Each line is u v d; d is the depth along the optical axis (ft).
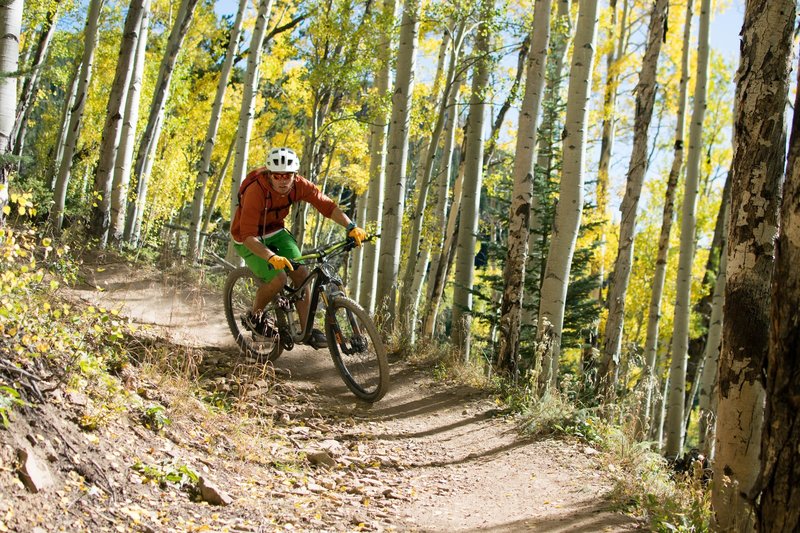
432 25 43.04
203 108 84.89
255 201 21.70
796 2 13.85
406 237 59.57
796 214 10.10
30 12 61.52
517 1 50.16
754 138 13.64
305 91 67.00
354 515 13.82
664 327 79.51
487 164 60.13
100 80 75.87
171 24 77.41
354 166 74.69
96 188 41.57
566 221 27.48
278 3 74.23
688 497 16.02
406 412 23.34
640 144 37.37
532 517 14.49
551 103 45.44
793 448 9.92
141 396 16.39
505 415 23.26
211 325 28.68
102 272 33.24
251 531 11.91
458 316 42.75
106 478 11.60
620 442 19.98
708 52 51.31
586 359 50.70
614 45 69.51
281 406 21.47
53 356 13.57
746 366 13.53
